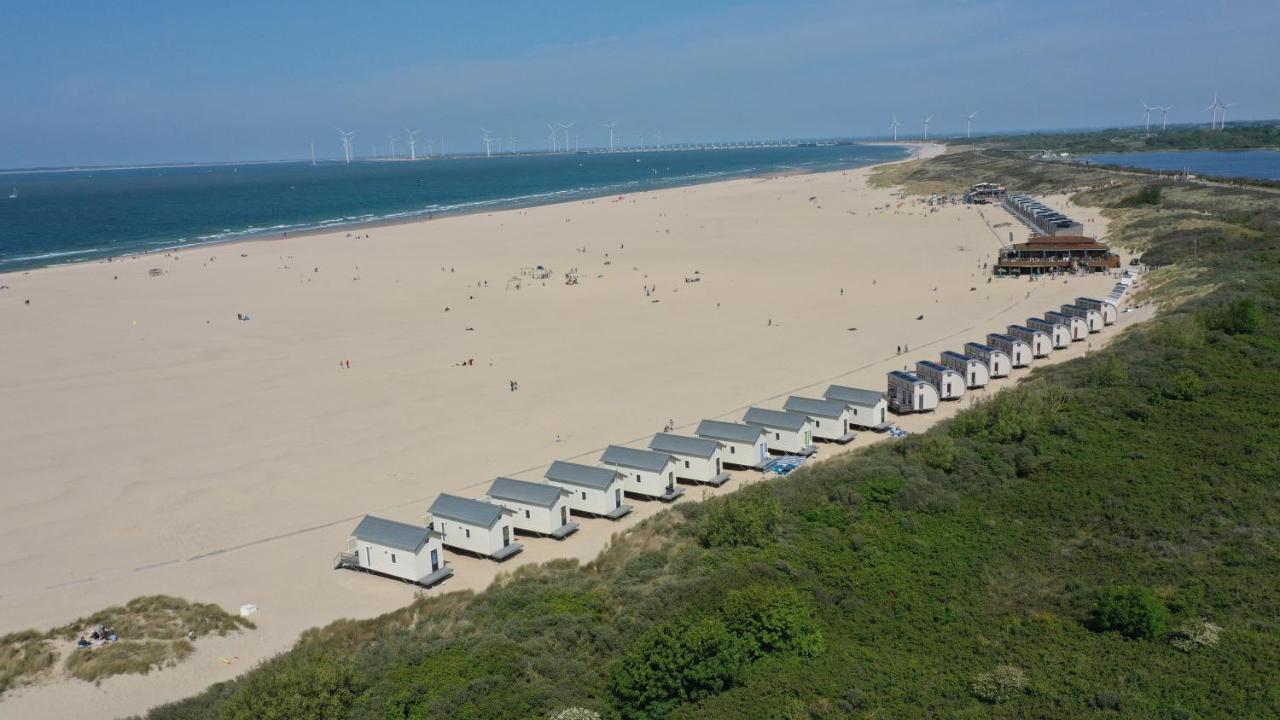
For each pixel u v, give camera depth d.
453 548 66.81
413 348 123.75
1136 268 156.50
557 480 72.94
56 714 46.59
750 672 43.34
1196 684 40.00
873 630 47.66
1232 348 88.25
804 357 114.06
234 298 160.25
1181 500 59.59
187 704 45.09
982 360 103.56
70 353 122.56
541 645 47.72
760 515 61.28
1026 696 40.03
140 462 83.31
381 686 44.53
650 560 58.41
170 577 62.28
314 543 67.25
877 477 67.81
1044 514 60.66
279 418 95.00
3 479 79.56
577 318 141.25
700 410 94.56
